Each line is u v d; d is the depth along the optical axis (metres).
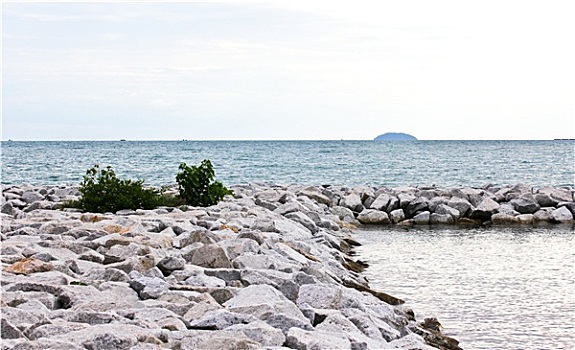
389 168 58.69
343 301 9.68
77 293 8.51
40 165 61.38
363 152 98.06
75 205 19.23
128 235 12.84
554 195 26.69
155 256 10.79
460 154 90.81
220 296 9.07
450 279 14.33
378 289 13.36
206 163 20.67
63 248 11.64
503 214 24.56
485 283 13.95
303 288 9.57
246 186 29.81
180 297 8.62
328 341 7.30
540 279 14.37
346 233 21.22
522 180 48.69
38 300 8.12
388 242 19.64
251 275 10.13
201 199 20.39
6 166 59.56
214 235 12.70
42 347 6.30
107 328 6.93
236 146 138.75
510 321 11.18
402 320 10.36
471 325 10.95
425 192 27.11
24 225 14.30
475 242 19.61
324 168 58.56
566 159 75.75
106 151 101.94
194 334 7.10
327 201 26.09
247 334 7.21
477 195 26.55
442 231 22.25
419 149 112.88
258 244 12.80
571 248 18.45
